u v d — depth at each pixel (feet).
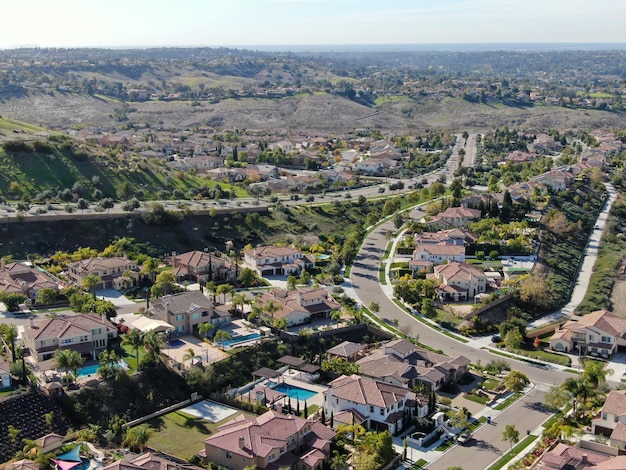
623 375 570.05
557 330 654.94
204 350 563.07
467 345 625.82
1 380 467.93
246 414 481.05
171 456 419.13
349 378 501.56
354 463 417.28
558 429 454.40
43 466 395.75
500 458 436.76
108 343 554.05
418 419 476.13
